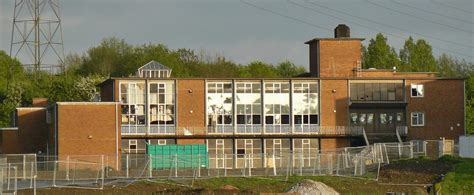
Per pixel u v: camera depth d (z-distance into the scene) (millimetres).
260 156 106125
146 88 121188
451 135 127000
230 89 123062
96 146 108188
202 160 105812
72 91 159000
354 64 129500
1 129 123312
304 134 123812
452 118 127125
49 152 116062
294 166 100688
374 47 192750
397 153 102938
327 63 129125
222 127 122438
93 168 93250
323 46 129375
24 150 121688
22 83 162500
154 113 121250
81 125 108062
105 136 108625
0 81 178750
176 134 121062
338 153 102250
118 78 120625
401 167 94188
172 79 121750
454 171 87125
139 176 90750
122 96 120812
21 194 74875
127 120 120500
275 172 94375
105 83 126312
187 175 92625
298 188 66000
